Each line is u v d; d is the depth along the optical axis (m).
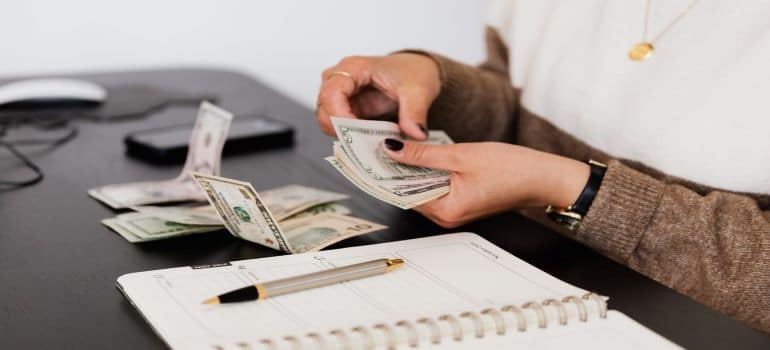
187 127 1.19
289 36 1.96
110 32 1.77
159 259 0.73
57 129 1.17
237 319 0.58
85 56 1.77
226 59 1.92
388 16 2.07
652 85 0.97
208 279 0.66
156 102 1.35
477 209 0.80
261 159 1.08
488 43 1.37
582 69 1.09
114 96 1.37
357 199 0.94
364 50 2.08
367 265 0.68
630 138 0.99
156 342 0.58
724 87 0.89
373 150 0.83
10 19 1.66
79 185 0.94
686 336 0.65
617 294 0.72
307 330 0.57
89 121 1.23
